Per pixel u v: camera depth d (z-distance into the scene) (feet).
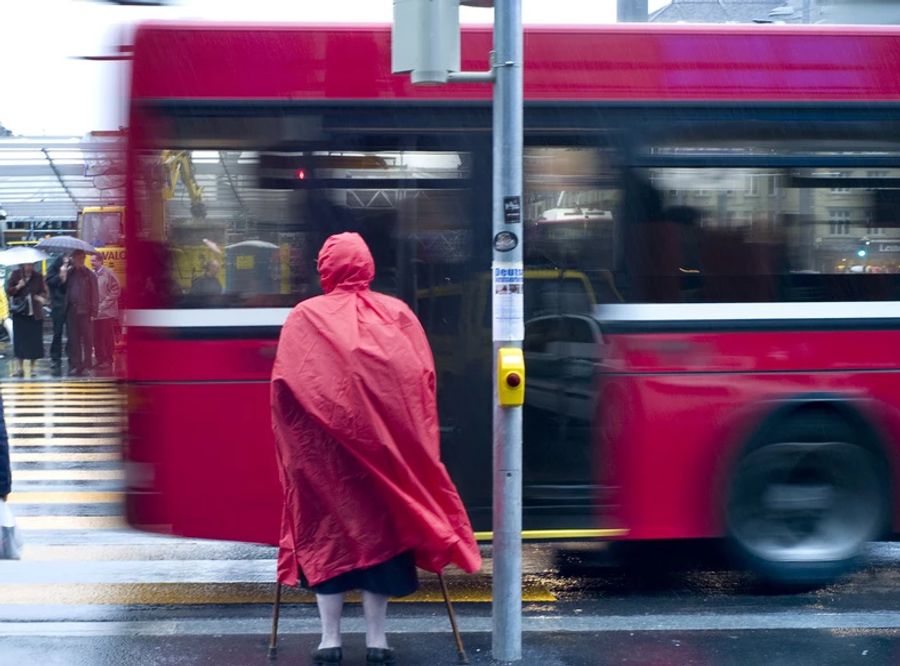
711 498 23.17
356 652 19.93
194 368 21.97
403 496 17.75
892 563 26.55
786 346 23.15
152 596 23.82
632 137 22.93
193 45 22.12
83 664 19.36
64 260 69.92
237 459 22.04
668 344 22.98
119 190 22.15
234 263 22.09
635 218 22.95
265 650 20.15
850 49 23.61
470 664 19.29
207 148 22.08
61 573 25.72
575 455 23.11
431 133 22.56
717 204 23.11
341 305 18.02
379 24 22.57
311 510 18.19
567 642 20.52
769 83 23.29
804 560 23.58
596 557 27.12
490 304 22.82
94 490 35.88
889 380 23.35
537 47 22.82
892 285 23.41
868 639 20.76
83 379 66.90
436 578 25.34
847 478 23.79
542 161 22.85
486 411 23.00
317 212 22.30
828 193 23.34
